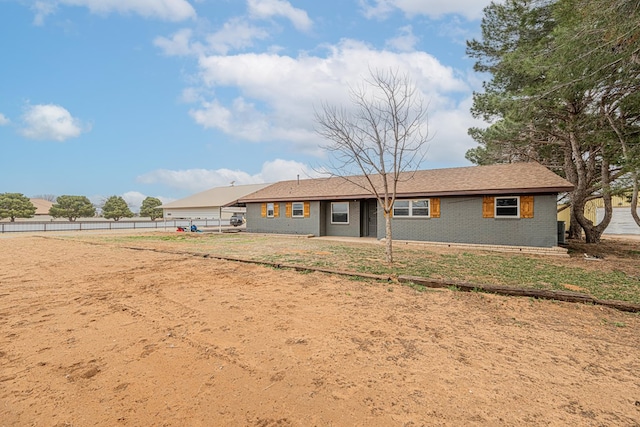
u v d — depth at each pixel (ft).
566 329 12.94
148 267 25.41
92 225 93.04
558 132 43.60
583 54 25.71
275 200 61.21
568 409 7.76
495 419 7.34
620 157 37.88
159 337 11.99
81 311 14.96
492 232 41.11
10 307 15.56
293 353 10.69
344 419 7.30
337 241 48.19
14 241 47.16
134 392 8.34
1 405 7.75
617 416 7.52
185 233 67.26
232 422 7.18
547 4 38.88
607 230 71.87
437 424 7.14
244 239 51.90
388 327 13.06
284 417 7.38
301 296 17.52
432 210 44.96
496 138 47.06
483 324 13.43
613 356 10.61
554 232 37.88
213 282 20.62
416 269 24.81
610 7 22.44
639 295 17.89
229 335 12.21
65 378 9.04
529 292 17.25
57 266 26.09
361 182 56.90
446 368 9.73
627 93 33.73
